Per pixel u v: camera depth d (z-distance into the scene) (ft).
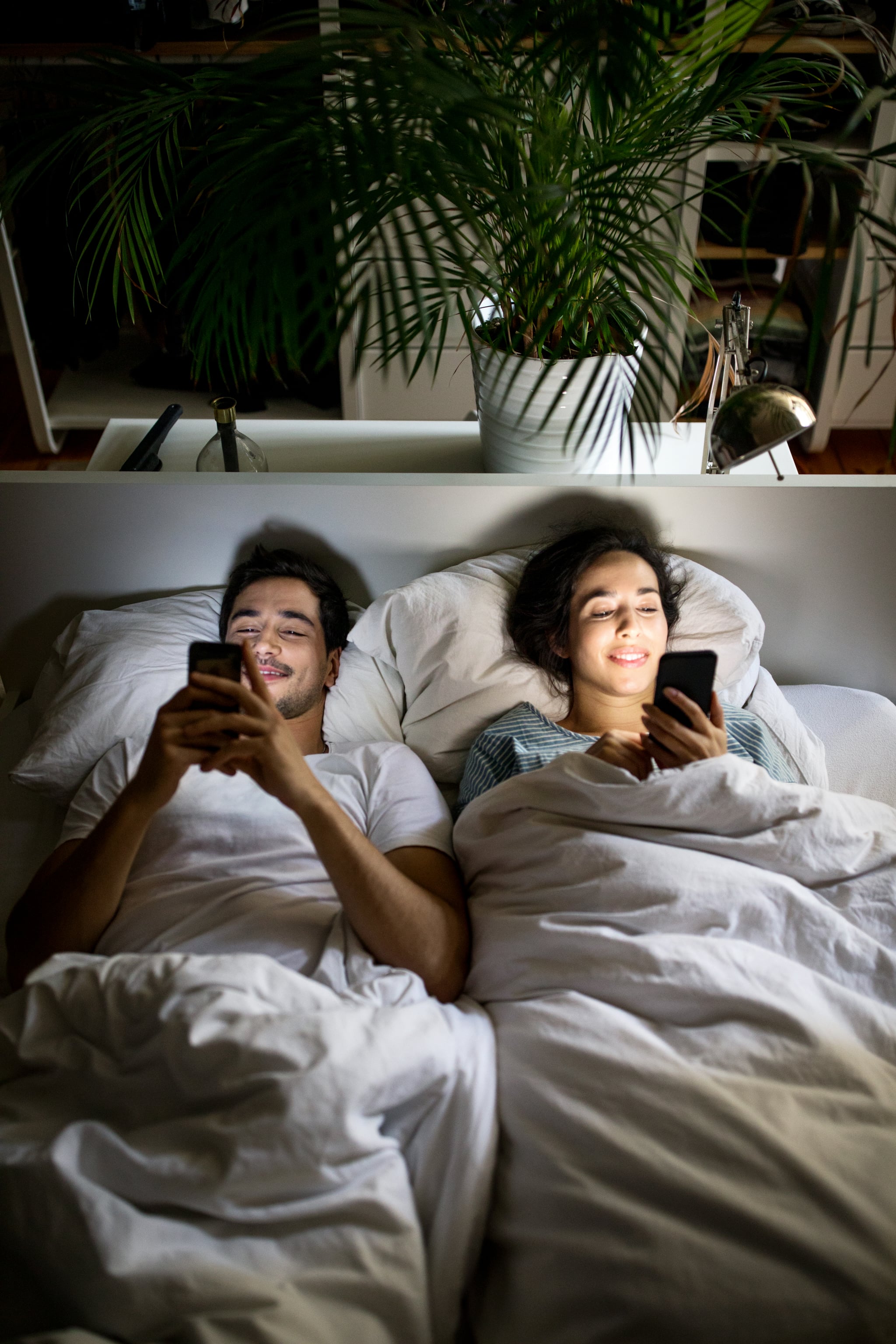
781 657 5.49
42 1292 2.87
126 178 5.33
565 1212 2.99
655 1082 3.14
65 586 5.22
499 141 4.51
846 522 5.02
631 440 4.46
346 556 5.21
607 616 4.66
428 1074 3.18
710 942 3.50
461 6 4.58
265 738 3.65
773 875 3.71
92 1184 2.89
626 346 5.04
